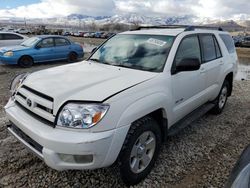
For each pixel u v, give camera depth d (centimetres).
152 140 310
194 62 340
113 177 311
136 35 413
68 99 254
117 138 256
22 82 325
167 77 332
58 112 254
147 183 303
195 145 401
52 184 297
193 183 306
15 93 327
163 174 321
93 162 249
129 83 290
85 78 304
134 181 296
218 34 523
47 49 1217
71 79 301
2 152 360
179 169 333
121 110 260
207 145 402
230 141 420
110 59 389
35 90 283
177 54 361
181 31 399
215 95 502
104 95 259
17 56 1113
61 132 247
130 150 275
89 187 294
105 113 249
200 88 427
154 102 298
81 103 251
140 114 278
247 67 1577
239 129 473
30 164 334
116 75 315
